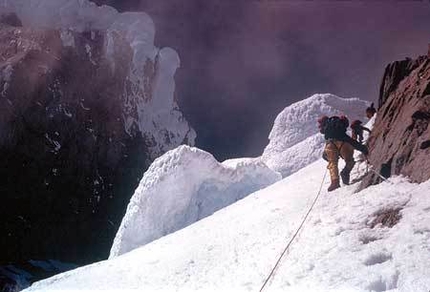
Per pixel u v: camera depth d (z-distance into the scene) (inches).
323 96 820.6
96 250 1315.2
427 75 287.3
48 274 1162.0
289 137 800.9
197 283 225.6
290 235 238.4
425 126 255.1
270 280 191.0
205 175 520.7
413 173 240.5
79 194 1342.3
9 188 1242.0
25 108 1312.7
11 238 1202.0
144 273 272.4
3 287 1059.3
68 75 1423.5
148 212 489.1
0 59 1389.0
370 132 335.0
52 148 1330.0
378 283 159.0
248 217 321.1
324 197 287.0
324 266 184.4
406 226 189.5
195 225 373.4
